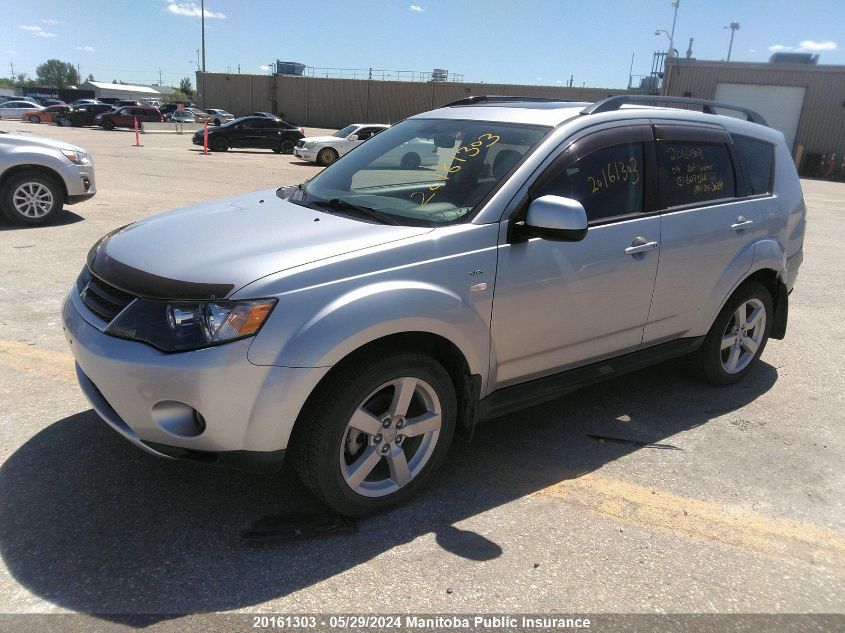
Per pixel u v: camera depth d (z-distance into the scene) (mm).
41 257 6957
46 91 74812
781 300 4605
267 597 2389
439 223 2969
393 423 2848
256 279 2496
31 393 3869
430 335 2863
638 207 3576
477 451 3541
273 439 2518
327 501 2740
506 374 3193
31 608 2277
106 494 2949
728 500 3174
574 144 3301
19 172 8430
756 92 30641
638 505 3098
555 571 2611
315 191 3617
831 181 27516
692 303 3924
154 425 2535
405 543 2730
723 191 4082
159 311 2510
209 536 2699
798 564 2734
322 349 2480
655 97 3855
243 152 26344
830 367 4992
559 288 3209
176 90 108938
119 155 20391
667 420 4000
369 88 48594
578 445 3652
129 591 2379
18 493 2924
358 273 2631
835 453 3674
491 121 3557
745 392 4473
